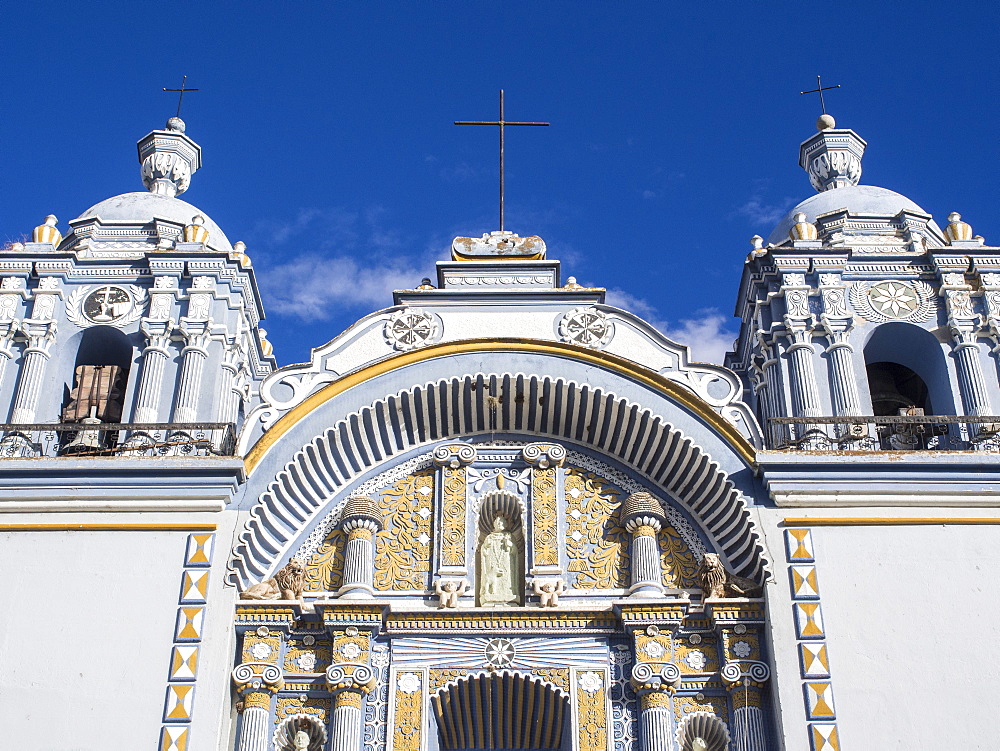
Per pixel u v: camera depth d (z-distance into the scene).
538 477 24.56
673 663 22.25
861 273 26.30
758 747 21.31
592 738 21.84
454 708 22.62
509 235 27.03
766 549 22.53
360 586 23.06
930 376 25.92
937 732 20.70
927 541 22.50
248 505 23.14
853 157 30.50
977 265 26.17
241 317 26.47
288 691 22.16
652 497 24.08
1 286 26.22
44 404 25.11
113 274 26.64
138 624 21.75
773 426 24.16
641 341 25.39
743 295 27.31
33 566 22.28
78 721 20.84
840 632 21.66
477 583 23.80
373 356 25.17
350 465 24.56
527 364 24.84
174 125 30.91
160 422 24.75
